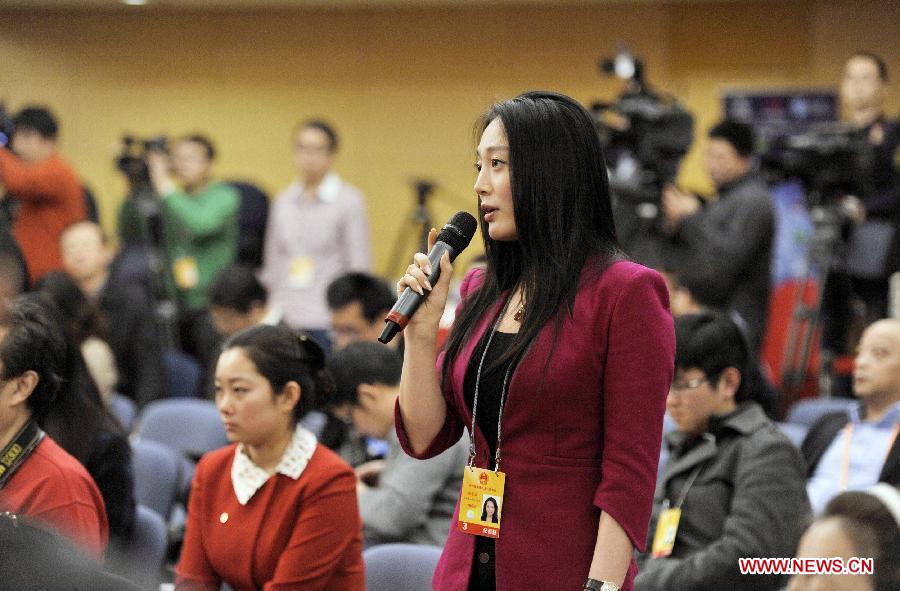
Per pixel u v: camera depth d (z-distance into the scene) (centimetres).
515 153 331
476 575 335
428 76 1424
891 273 841
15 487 418
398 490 540
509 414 329
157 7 1444
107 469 498
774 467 493
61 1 1425
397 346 743
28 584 168
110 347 909
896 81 1295
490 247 349
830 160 843
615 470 318
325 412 590
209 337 1020
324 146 1100
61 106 1445
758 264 822
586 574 321
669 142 856
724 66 1345
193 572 471
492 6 1407
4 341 418
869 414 595
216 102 1448
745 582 475
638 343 321
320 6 1434
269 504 458
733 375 512
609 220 339
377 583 480
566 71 1391
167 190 1109
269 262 1113
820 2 1317
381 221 1435
